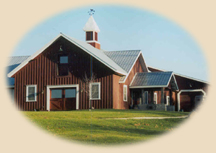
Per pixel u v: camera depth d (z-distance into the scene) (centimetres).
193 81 4897
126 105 4028
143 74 4253
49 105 3819
